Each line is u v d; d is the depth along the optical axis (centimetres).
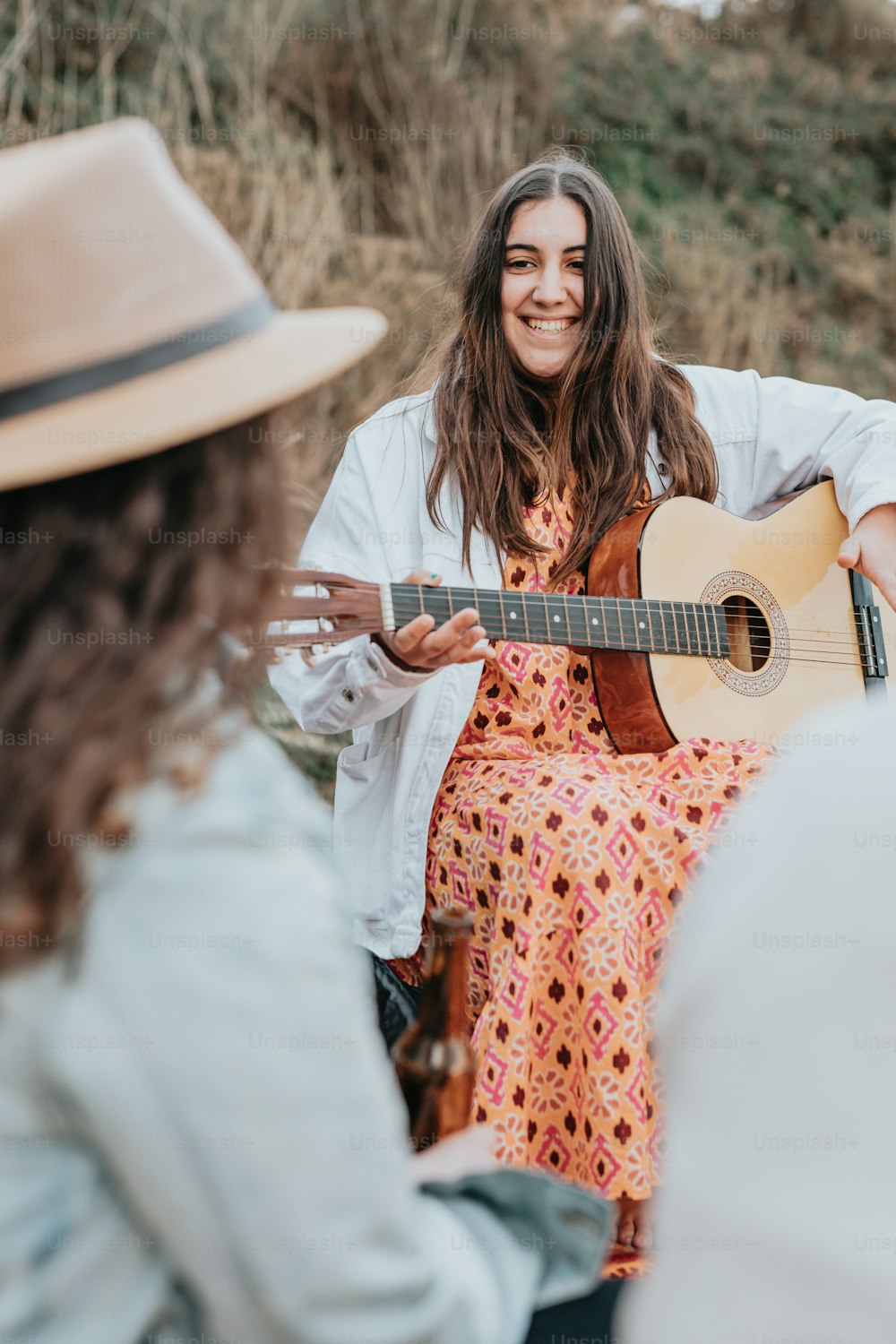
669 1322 83
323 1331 92
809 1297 78
